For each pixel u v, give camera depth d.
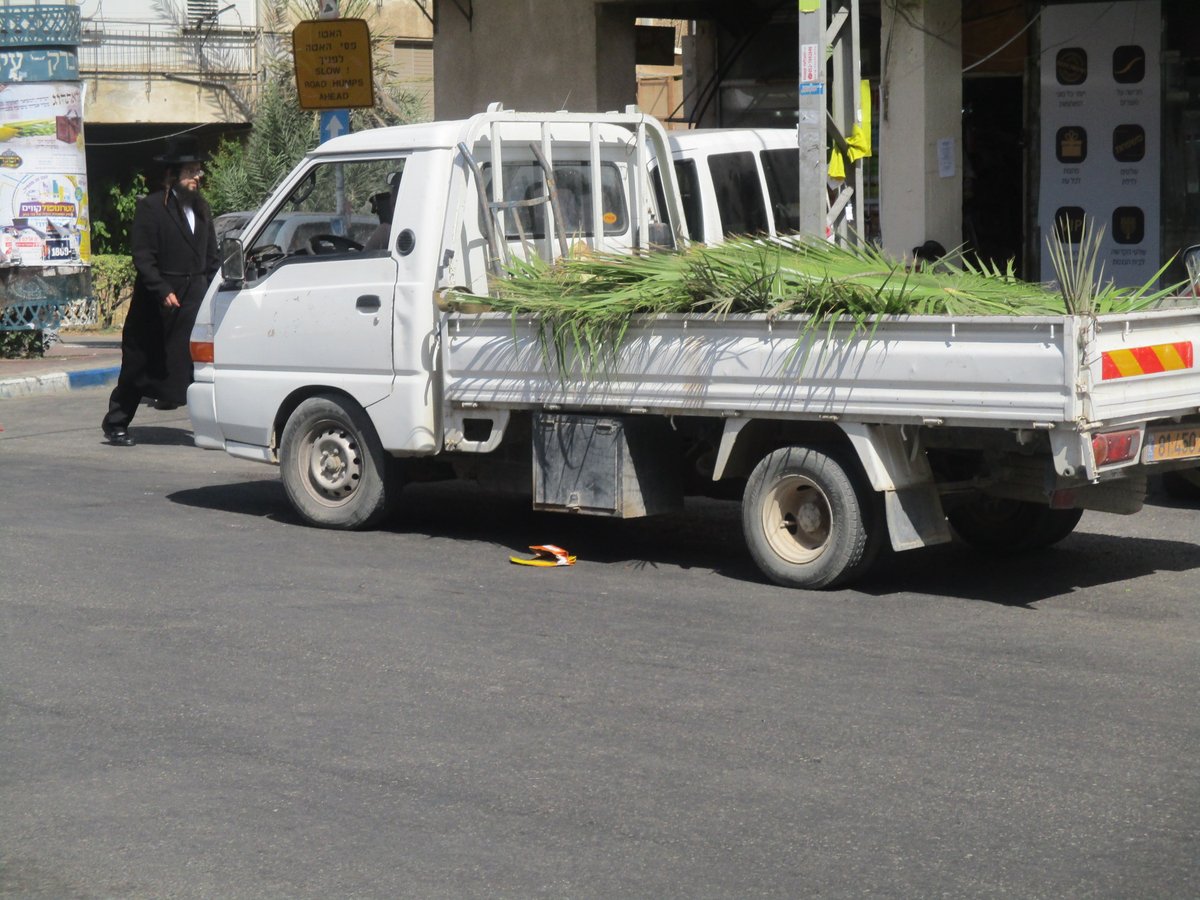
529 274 8.87
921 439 7.59
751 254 8.22
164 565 8.56
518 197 9.38
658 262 8.39
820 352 7.55
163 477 11.62
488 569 8.50
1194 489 10.38
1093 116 15.62
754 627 7.22
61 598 7.80
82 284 19.92
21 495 10.75
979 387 7.10
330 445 9.59
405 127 9.28
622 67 17.47
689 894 4.39
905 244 14.48
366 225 10.29
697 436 8.43
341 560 8.72
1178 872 4.51
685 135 13.09
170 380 12.88
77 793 5.21
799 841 4.75
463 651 6.84
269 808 5.06
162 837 4.84
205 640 7.04
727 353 7.84
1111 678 6.39
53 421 14.69
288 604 7.68
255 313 9.77
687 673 6.49
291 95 27.44
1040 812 4.96
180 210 12.82
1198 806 5.00
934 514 7.71
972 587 8.04
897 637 7.04
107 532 9.46
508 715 5.96
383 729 5.82
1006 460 7.95
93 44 29.72
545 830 4.86
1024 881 4.45
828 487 7.75
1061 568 8.50
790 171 13.61
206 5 30.45
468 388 8.84
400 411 9.10
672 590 7.99
